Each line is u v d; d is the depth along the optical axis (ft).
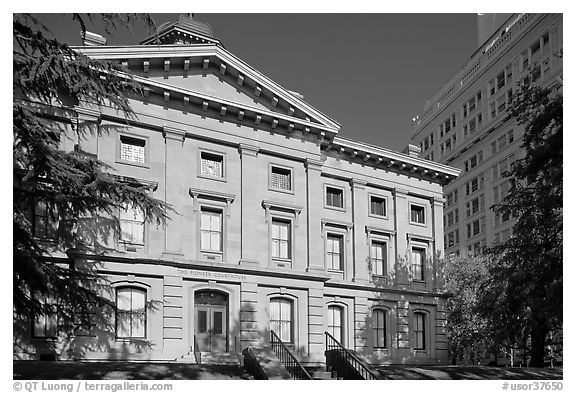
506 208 105.50
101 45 110.32
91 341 93.76
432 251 143.23
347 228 130.11
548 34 234.99
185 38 131.13
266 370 86.58
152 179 105.29
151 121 106.52
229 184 112.47
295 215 118.52
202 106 110.93
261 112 115.34
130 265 98.94
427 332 137.49
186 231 106.22
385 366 108.27
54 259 94.07
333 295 124.77
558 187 94.27
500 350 158.20
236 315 107.45
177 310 101.60
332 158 131.03
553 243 98.53
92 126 100.73
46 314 74.43
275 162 118.93
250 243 111.55
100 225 98.58
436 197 146.20
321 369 105.70
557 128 99.40
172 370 84.48
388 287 132.16
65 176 72.95
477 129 286.46
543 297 95.76
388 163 137.90
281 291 112.78
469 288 151.33
